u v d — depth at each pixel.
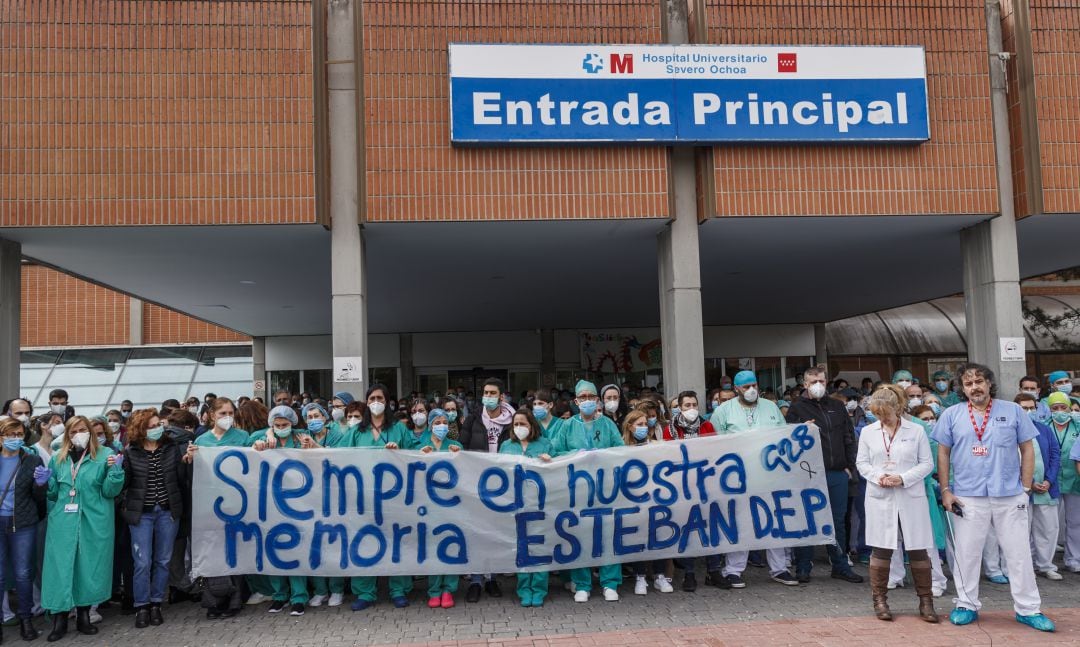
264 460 6.42
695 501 6.63
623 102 8.91
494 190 8.95
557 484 6.48
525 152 8.99
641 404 7.35
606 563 6.43
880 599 5.77
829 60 9.13
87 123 8.49
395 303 17.19
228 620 6.21
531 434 6.61
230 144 8.66
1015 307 9.64
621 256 12.12
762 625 5.65
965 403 5.78
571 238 10.41
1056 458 7.06
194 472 6.37
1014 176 9.70
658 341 23.69
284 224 8.73
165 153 8.57
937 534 6.53
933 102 9.45
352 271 8.99
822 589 6.72
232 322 20.33
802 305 20.02
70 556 5.87
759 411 7.12
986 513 5.56
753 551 7.65
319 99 8.82
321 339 23.03
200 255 10.83
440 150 8.91
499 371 23.39
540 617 6.00
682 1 9.45
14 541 5.91
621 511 6.52
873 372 25.66
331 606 6.49
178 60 8.65
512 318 20.91
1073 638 5.20
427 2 9.02
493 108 8.77
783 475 6.79
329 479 6.41
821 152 9.27
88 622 5.98
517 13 9.08
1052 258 13.29
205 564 6.28
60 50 8.52
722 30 9.22
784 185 9.20
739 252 12.03
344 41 9.19
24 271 25.41
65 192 8.41
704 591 6.73
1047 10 9.66
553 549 6.40
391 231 9.52
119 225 8.46
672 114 8.95
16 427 5.95
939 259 13.16
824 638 5.31
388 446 6.49
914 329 26.27
